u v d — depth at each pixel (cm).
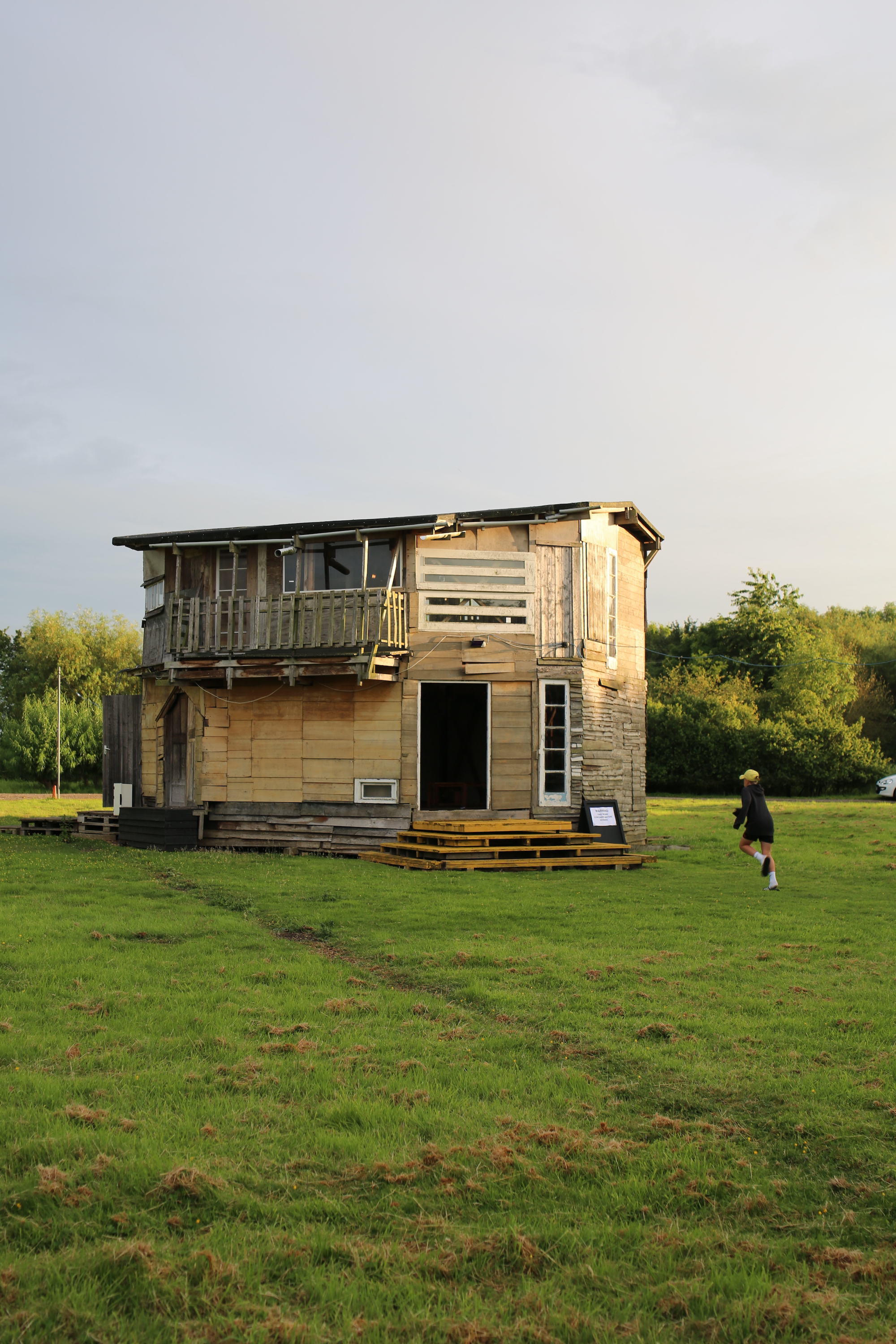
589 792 1997
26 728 5306
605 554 2125
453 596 1973
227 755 2045
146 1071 647
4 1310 389
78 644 6756
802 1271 436
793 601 6631
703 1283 423
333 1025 754
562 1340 385
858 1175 522
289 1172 513
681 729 4925
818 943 1058
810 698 5425
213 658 1981
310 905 1294
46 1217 461
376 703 1966
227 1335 380
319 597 1914
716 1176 514
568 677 1989
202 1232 452
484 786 2412
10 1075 634
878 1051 700
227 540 2050
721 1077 649
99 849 2005
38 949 996
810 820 2900
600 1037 729
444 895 1388
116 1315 388
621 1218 477
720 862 1853
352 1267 429
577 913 1241
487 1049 704
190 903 1327
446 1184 500
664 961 971
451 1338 383
